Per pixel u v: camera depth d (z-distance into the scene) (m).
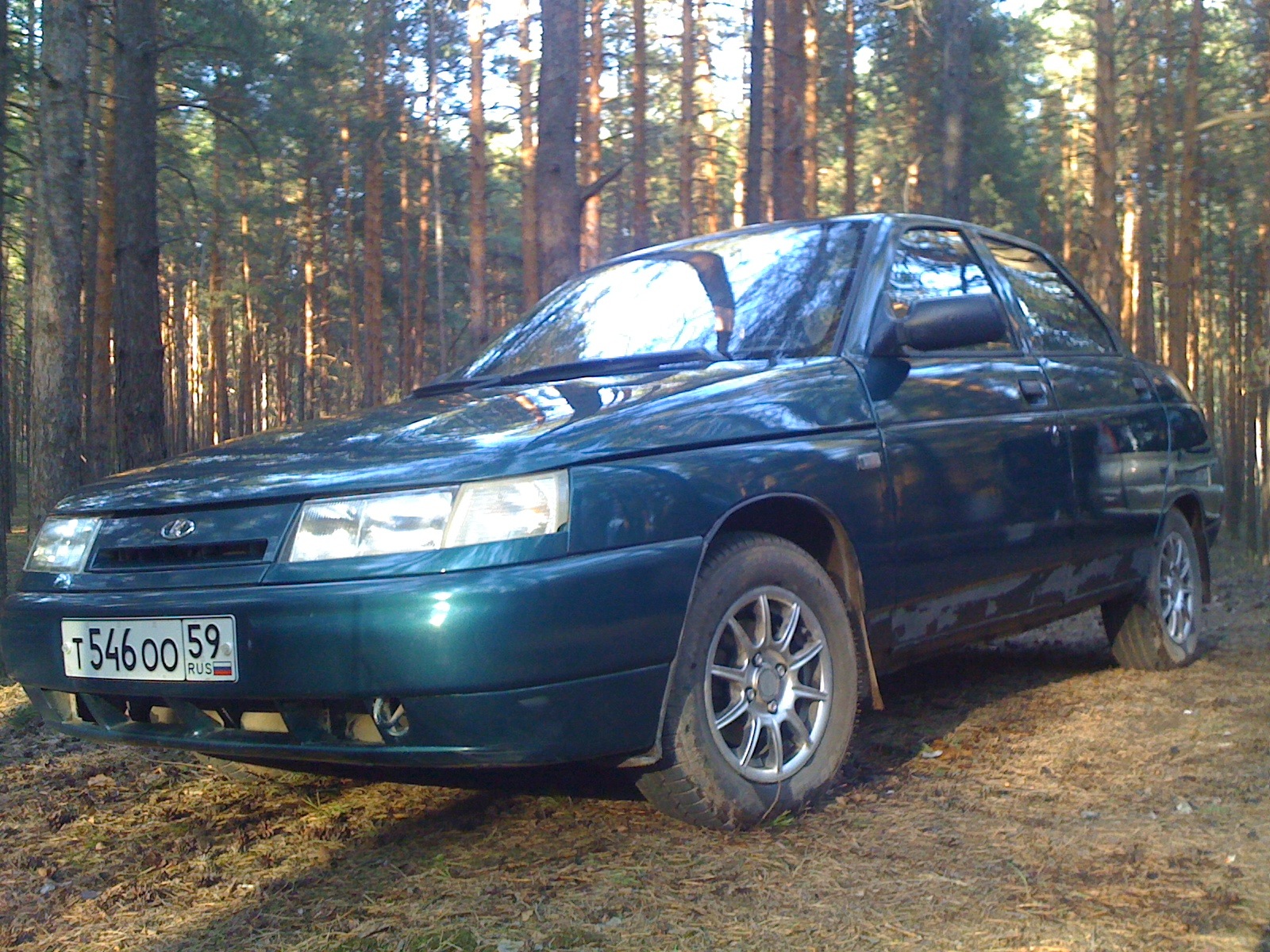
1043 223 28.47
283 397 38.22
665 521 2.75
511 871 2.76
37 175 12.59
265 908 2.64
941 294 3.93
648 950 2.30
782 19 12.60
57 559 3.12
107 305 17.73
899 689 4.75
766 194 18.86
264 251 30.91
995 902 2.48
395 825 3.18
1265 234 19.61
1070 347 4.54
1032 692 4.59
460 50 26.12
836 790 3.28
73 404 9.09
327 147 27.39
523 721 2.53
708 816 2.88
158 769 3.87
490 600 2.48
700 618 2.82
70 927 2.60
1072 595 4.24
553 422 2.84
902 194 28.98
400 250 34.31
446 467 2.65
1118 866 2.66
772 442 3.08
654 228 32.50
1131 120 23.77
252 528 2.76
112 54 15.10
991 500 3.72
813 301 3.62
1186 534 5.05
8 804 3.54
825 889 2.58
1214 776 3.35
